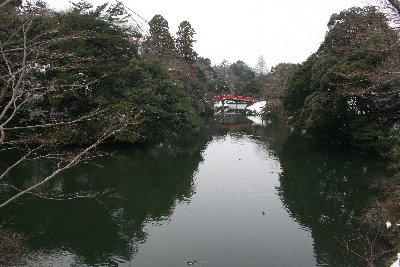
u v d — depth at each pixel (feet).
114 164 84.69
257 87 254.68
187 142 118.62
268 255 43.98
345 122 98.27
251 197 65.21
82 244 47.26
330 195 66.03
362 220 53.47
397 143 75.05
